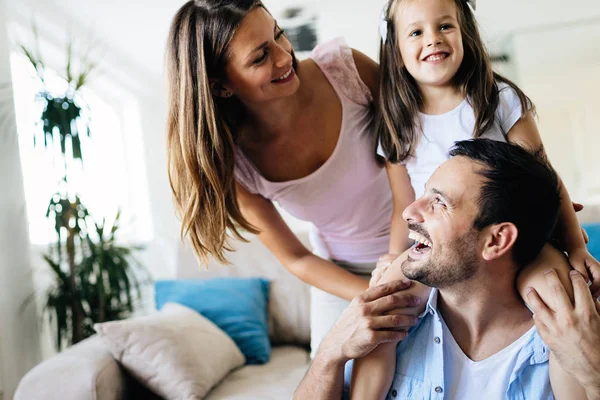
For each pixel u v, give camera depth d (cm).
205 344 211
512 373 94
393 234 140
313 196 146
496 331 97
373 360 102
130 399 197
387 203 152
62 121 274
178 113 127
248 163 147
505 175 87
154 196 435
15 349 258
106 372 183
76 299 280
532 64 332
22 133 319
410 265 95
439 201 91
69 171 287
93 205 365
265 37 116
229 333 237
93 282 309
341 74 140
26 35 318
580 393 88
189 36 120
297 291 258
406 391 102
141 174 436
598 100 324
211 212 132
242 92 124
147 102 436
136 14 332
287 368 224
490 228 88
